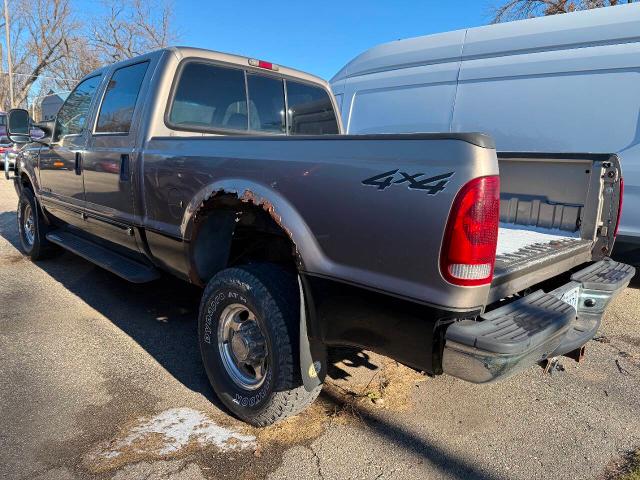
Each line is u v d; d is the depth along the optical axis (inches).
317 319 96.0
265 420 105.8
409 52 265.1
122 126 152.7
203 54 148.9
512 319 85.3
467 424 114.3
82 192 175.5
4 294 192.9
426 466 99.5
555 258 109.2
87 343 150.3
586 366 145.8
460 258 76.2
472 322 81.6
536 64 219.0
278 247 121.2
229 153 112.0
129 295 195.3
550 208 142.0
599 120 202.7
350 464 99.1
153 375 131.9
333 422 112.6
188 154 122.4
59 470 94.0
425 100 257.1
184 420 111.7
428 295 79.7
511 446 107.0
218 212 122.5
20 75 1472.7
